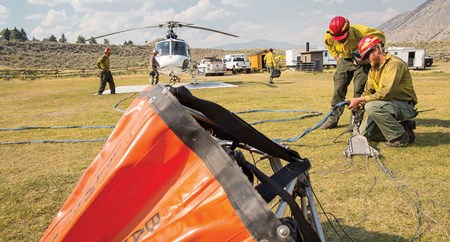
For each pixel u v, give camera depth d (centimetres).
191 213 125
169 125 135
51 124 745
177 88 155
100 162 162
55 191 354
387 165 386
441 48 5778
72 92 1608
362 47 441
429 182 336
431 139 478
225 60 3691
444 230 253
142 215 139
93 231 142
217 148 129
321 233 161
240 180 121
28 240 263
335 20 532
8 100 1337
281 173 168
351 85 1417
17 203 327
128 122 160
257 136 163
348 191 322
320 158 419
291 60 4084
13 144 562
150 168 137
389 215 277
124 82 2417
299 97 1044
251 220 116
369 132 469
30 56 8881
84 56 9600
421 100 867
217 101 998
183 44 1561
